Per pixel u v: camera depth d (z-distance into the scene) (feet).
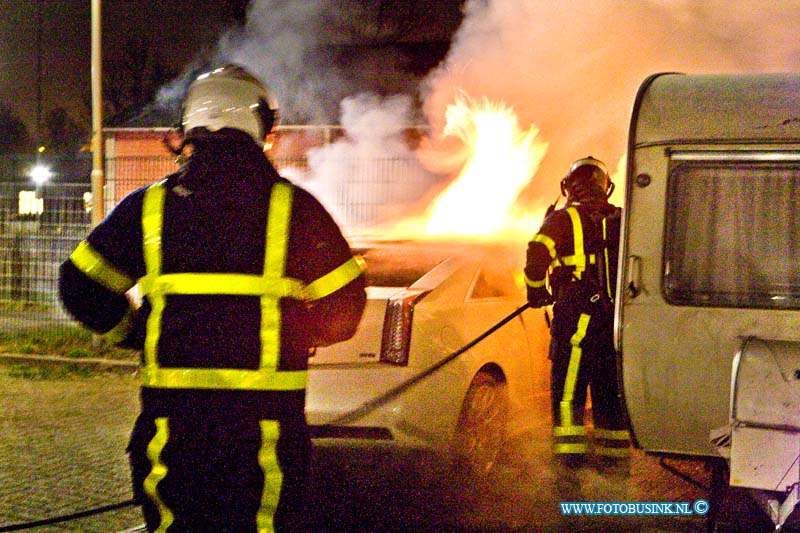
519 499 17.51
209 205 7.75
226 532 7.40
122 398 27.12
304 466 7.73
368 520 16.30
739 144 12.74
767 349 11.07
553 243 16.19
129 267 7.96
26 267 39.27
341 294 7.93
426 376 15.19
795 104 12.80
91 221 35.35
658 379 12.92
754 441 10.82
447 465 16.24
